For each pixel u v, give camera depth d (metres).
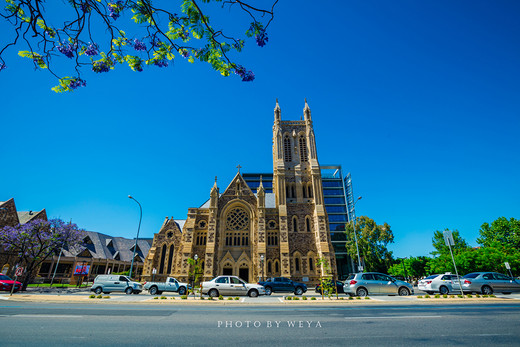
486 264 44.88
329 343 7.75
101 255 65.44
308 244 49.97
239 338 8.33
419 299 20.52
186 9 5.25
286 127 63.28
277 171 56.19
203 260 48.38
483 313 13.27
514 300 19.36
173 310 14.94
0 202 47.50
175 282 30.86
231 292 25.94
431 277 29.88
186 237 49.06
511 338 8.25
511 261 44.78
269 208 52.84
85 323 10.55
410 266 64.44
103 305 17.12
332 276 43.88
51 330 9.24
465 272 46.72
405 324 10.49
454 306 16.33
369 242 62.53
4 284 28.73
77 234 38.78
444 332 9.09
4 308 14.89
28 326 9.87
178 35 5.73
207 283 26.38
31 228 34.72
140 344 7.59
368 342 7.85
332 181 108.56
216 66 5.99
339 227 97.19
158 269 49.50
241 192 53.72
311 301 20.38
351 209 99.06
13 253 45.31
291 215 52.72
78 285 40.12
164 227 52.31
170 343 7.72
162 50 5.92
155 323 10.75
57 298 20.27
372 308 15.79
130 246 76.19
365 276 24.67
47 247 36.66
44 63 5.54
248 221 51.81
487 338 8.25
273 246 49.62
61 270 58.78
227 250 49.19
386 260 60.91
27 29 5.09
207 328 9.87
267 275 47.03
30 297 20.47
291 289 32.19
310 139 59.56
